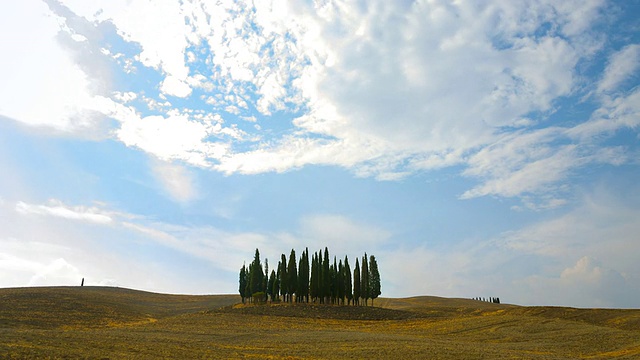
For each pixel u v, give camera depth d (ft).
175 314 363.97
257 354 142.10
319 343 175.52
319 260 384.47
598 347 177.37
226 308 359.25
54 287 448.24
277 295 400.88
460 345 174.09
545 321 246.06
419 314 324.80
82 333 170.81
